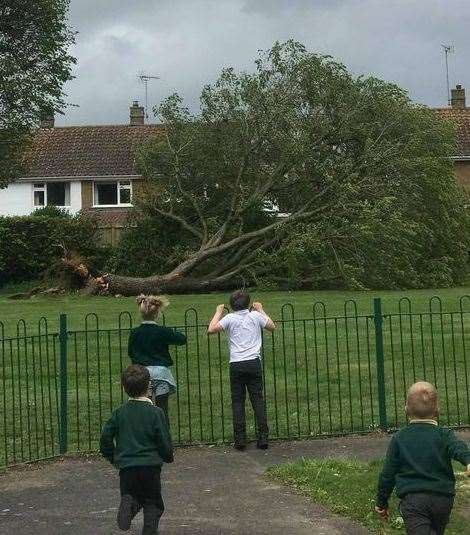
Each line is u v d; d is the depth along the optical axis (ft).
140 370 23.80
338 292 107.76
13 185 173.88
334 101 113.19
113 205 172.24
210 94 116.98
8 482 31.30
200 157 119.44
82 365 54.29
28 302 99.76
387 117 114.01
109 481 31.22
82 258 116.88
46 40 132.05
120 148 176.24
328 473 30.66
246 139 114.93
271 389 47.55
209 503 27.99
